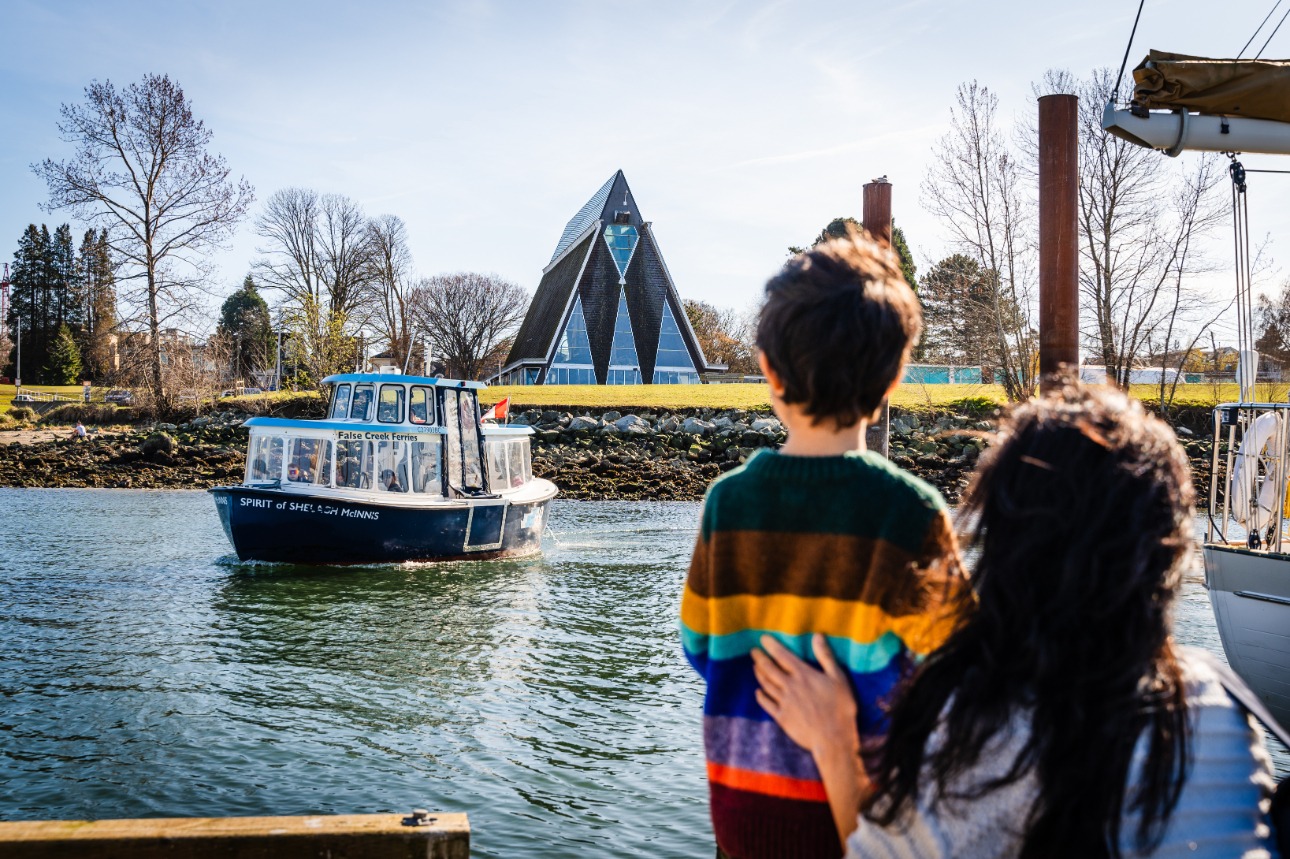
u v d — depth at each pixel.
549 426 45.03
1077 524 1.56
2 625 12.96
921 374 54.22
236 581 16.61
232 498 17.42
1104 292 37.03
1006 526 1.63
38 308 113.19
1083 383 1.82
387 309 74.00
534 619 13.82
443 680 10.48
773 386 2.00
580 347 71.88
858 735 1.83
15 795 7.17
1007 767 1.52
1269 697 8.78
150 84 47.47
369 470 18.67
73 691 9.89
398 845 3.19
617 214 73.06
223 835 3.12
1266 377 28.12
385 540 18.05
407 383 19.02
